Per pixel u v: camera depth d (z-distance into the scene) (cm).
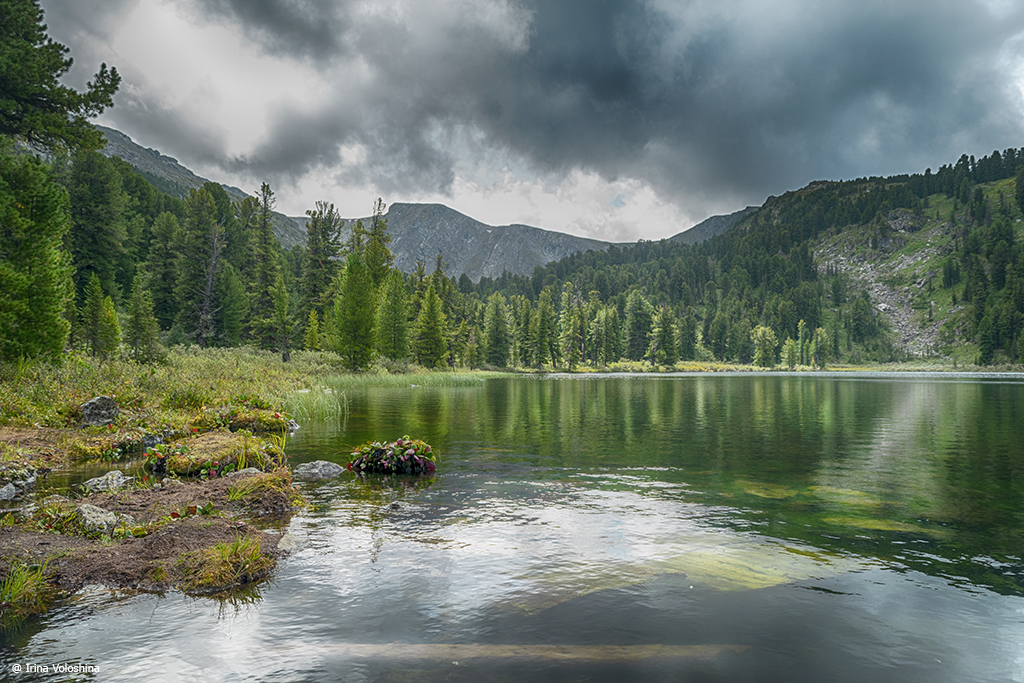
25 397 1395
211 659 342
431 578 480
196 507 677
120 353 3497
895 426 1797
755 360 17412
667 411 2353
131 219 7119
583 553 548
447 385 4544
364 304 5153
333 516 686
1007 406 2714
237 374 2708
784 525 648
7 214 1844
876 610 418
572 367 13562
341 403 2516
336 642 364
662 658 344
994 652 354
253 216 7544
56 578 473
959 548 565
